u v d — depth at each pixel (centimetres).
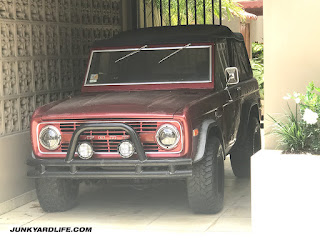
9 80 715
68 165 614
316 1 585
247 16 1655
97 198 745
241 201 711
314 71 590
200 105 635
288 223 521
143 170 607
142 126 606
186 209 679
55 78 817
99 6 937
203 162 628
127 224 625
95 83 728
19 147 723
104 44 745
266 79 599
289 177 518
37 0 773
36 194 734
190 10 1378
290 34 593
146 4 1097
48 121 630
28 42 755
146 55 725
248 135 819
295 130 564
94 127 599
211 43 715
